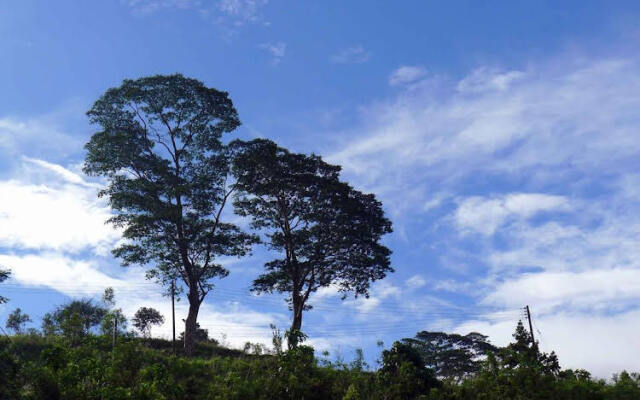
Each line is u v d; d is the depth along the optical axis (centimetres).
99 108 3522
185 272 3497
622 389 1528
